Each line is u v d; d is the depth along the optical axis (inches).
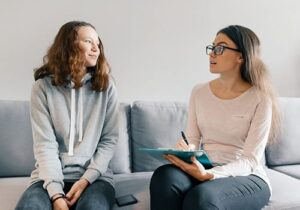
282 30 90.3
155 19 79.5
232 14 85.4
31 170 64.4
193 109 59.8
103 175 53.8
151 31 79.6
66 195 46.5
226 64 53.4
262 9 87.8
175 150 45.4
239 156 53.3
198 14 82.7
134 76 79.9
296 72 92.9
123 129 68.9
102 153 54.3
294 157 76.7
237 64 54.3
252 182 48.2
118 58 78.0
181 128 71.2
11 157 63.0
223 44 53.6
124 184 60.0
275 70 91.0
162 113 71.0
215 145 56.0
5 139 62.9
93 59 54.6
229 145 55.1
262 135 51.6
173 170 47.1
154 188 45.6
